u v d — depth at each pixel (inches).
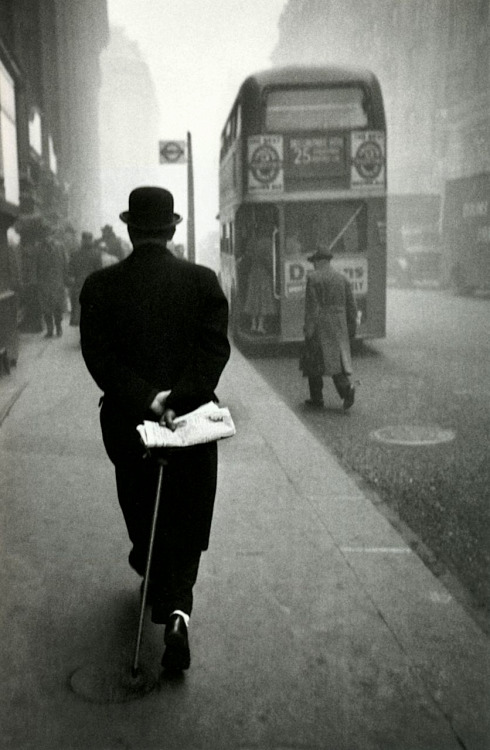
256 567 157.9
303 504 196.7
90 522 182.9
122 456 125.4
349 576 154.2
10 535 174.9
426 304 938.1
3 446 251.9
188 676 118.6
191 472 124.6
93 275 124.9
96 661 123.1
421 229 1218.6
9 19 701.9
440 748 102.2
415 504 215.0
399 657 124.0
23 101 681.6
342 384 338.3
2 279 420.2
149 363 121.6
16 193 486.9
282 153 509.0
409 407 346.0
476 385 397.7
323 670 120.2
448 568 171.2
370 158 509.4
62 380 376.5
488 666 121.5
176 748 102.1
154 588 128.0
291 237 520.1
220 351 121.3
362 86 504.4
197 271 123.6
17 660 123.5
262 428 281.7
